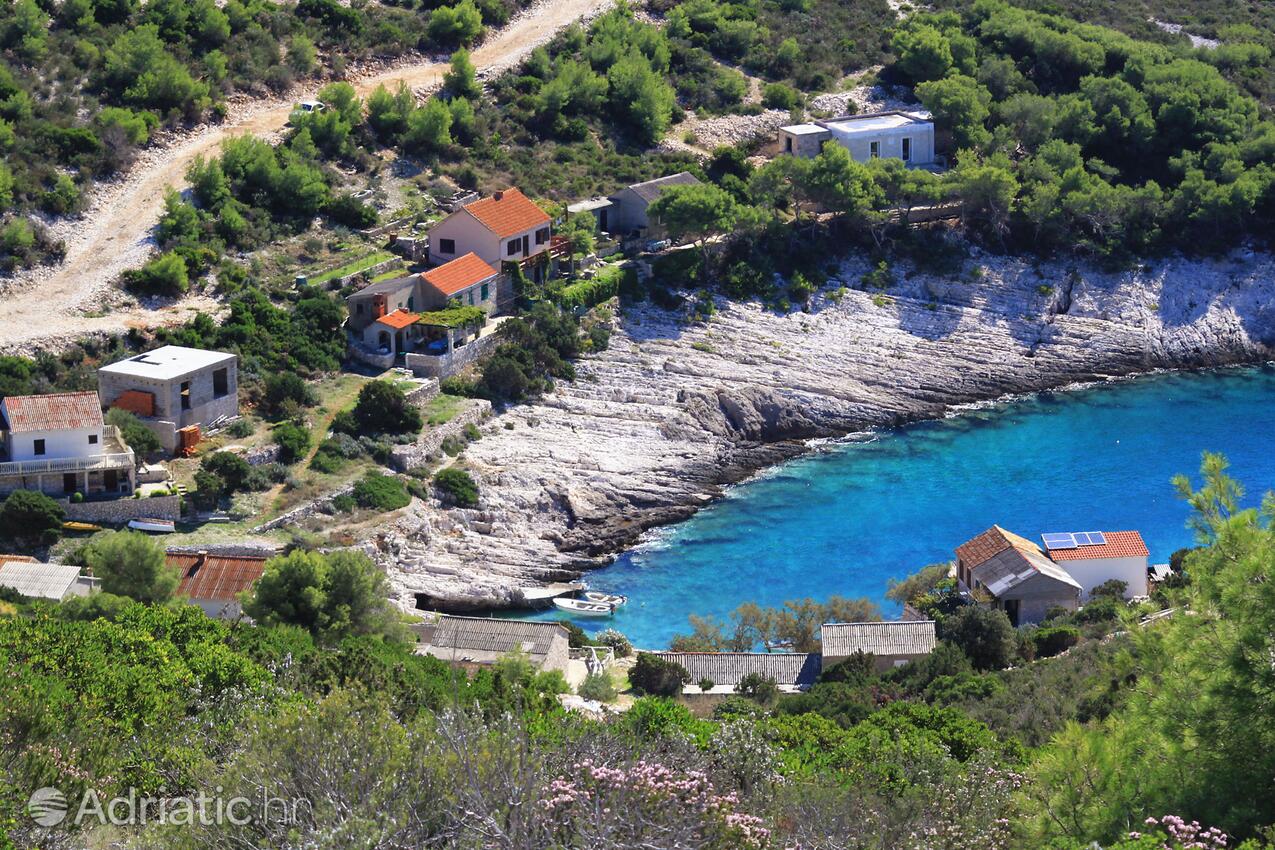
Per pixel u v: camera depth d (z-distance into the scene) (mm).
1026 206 154500
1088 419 136250
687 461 123000
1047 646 88312
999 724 67438
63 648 57656
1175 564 102375
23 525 95562
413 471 111938
